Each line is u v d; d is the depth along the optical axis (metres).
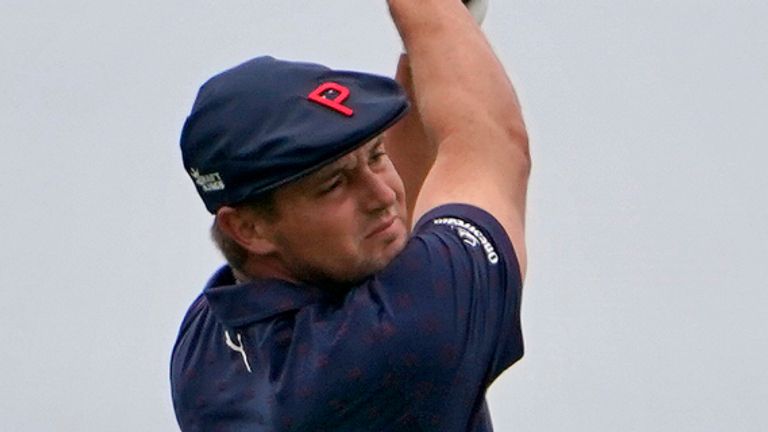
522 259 15.85
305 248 15.30
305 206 15.06
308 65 15.29
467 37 16.69
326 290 15.70
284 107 14.94
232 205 15.30
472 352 15.33
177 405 16.86
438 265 15.31
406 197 17.42
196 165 15.36
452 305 15.21
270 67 15.26
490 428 16.55
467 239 15.52
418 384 15.30
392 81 15.16
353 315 15.30
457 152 16.20
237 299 15.84
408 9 16.81
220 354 16.39
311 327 15.48
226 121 15.06
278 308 15.69
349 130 14.70
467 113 16.30
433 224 15.70
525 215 16.30
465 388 15.45
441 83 16.45
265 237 15.41
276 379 15.68
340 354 15.25
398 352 15.16
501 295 15.51
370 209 15.25
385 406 15.41
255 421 15.88
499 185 16.05
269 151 14.82
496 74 16.56
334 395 15.34
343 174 15.07
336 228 15.15
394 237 15.44
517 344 15.84
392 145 17.44
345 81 15.14
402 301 15.21
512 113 16.47
